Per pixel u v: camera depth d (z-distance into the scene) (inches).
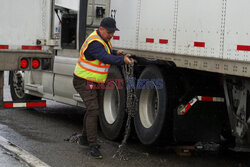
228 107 220.8
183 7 221.8
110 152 255.6
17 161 227.3
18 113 374.6
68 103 334.0
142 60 261.7
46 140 278.5
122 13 274.1
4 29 253.4
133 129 277.3
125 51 270.8
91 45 239.1
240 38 188.1
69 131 306.7
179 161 239.9
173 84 239.0
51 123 334.0
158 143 249.1
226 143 254.8
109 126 284.5
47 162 229.1
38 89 360.8
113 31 243.8
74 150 255.8
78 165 225.5
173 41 228.7
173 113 236.5
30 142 272.2
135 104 266.2
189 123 236.7
